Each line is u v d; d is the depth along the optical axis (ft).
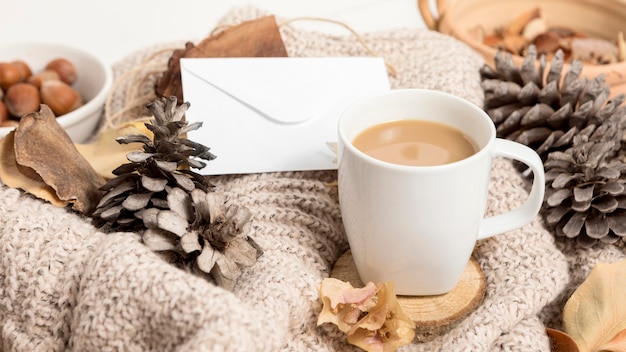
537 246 2.06
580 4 3.00
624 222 2.09
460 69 2.39
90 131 2.58
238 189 2.09
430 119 1.98
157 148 1.96
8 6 3.57
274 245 1.98
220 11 3.83
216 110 2.17
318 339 1.91
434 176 1.75
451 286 1.97
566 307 2.02
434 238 1.84
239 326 1.68
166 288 1.72
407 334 1.84
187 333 1.70
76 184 1.99
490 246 2.08
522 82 2.37
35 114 2.01
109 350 1.75
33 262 1.85
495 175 2.18
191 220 1.90
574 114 2.20
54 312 1.85
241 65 2.25
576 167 2.12
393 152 1.88
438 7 2.82
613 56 2.88
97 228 1.96
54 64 2.70
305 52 2.45
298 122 2.17
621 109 2.22
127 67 2.71
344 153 1.83
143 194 1.93
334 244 2.13
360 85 2.26
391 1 3.98
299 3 3.92
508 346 1.90
